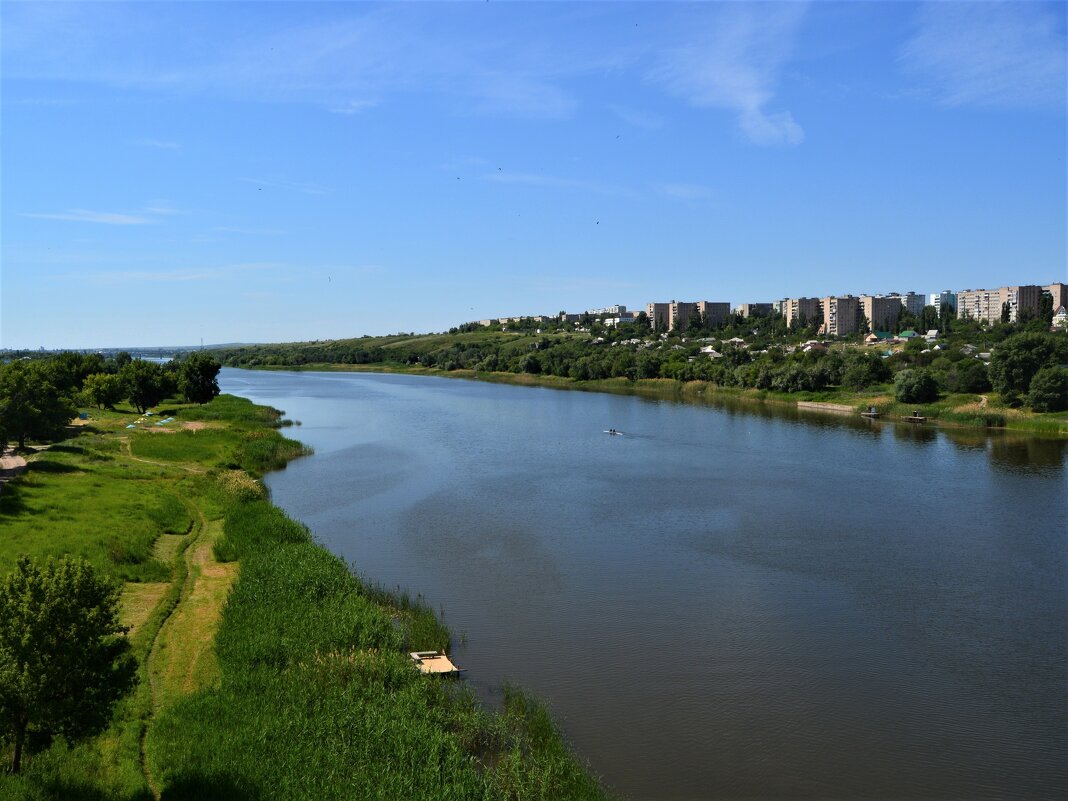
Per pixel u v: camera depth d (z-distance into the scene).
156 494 58.25
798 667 33.66
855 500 64.06
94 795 20.81
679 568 46.44
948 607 40.44
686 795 24.86
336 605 35.25
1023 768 26.69
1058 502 63.22
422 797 22.22
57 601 21.41
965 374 126.12
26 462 69.50
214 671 29.75
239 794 21.69
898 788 25.52
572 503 62.94
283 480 72.25
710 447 92.94
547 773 24.11
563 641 35.88
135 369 125.31
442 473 76.06
